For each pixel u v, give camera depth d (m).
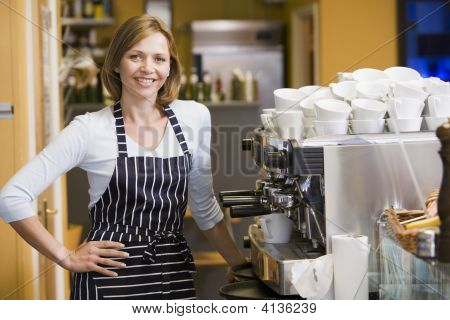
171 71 1.86
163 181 1.78
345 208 1.54
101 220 1.80
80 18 6.46
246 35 6.85
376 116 1.59
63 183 2.58
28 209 1.79
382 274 1.51
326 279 1.52
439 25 5.84
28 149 2.56
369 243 1.54
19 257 2.37
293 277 1.52
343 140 1.54
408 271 1.42
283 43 6.86
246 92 6.32
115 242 1.76
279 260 1.55
